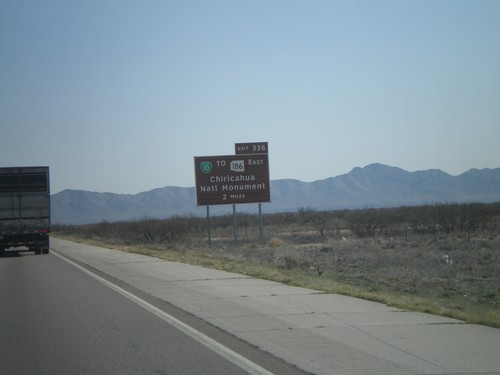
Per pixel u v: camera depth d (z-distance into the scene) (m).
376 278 22.72
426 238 46.25
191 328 11.83
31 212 36.47
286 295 16.33
